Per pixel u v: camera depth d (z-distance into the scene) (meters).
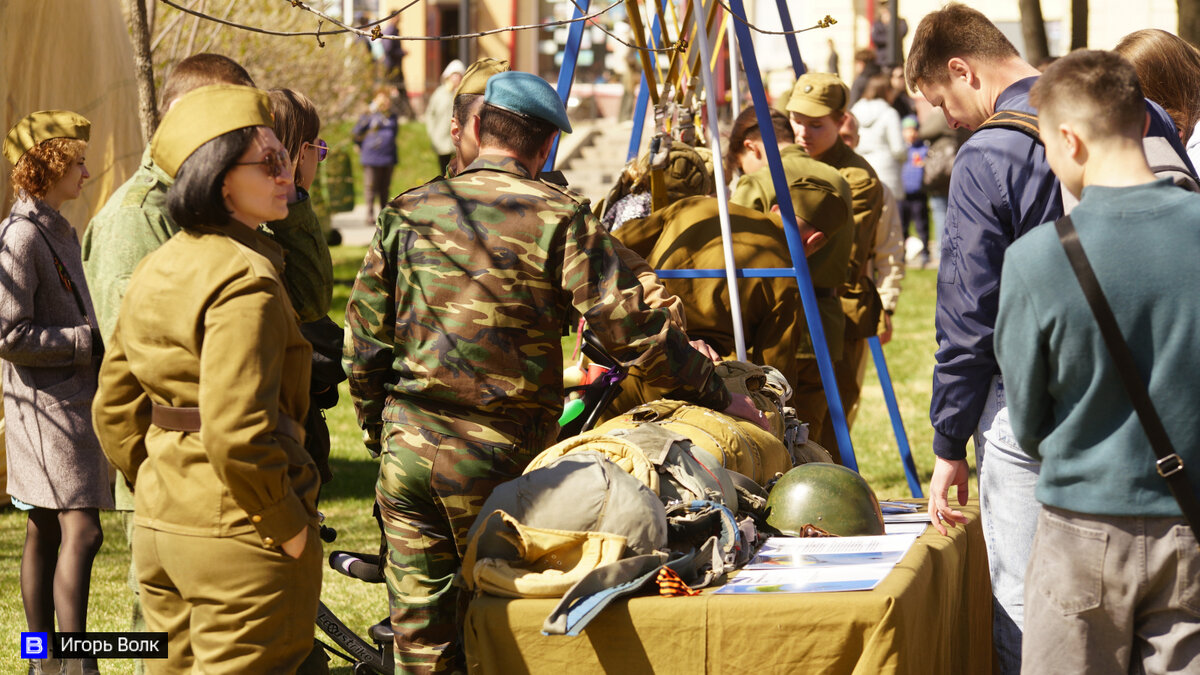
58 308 6.40
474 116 5.58
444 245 4.88
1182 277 3.76
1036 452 4.07
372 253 5.07
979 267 4.89
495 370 4.82
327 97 22.11
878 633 4.01
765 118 6.71
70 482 6.24
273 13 18.88
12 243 6.27
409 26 43.91
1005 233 4.89
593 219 4.96
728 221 6.66
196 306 4.04
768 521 5.30
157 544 4.20
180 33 14.36
